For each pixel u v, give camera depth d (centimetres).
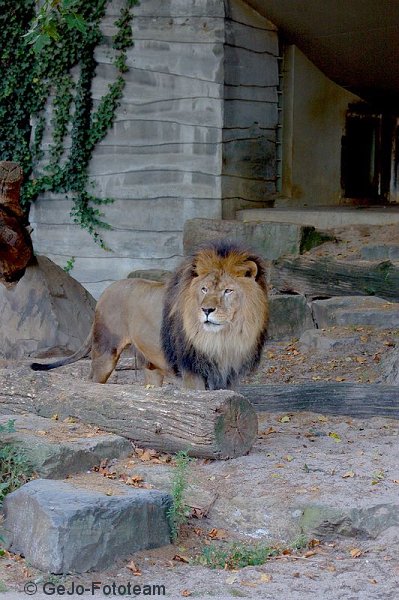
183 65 1898
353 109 2133
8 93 2020
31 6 2009
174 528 771
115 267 1988
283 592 663
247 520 787
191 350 923
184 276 936
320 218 1822
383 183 2188
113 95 1952
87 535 715
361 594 658
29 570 712
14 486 823
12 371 1019
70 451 844
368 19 1805
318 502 775
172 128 1919
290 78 2008
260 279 944
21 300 1424
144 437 895
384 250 1623
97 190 1991
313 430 997
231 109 1900
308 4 1834
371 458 887
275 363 1342
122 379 1240
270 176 2002
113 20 1936
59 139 2008
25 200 2041
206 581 689
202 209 1908
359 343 1366
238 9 1898
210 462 875
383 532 760
